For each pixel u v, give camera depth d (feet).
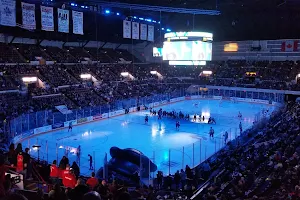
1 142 93.61
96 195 13.73
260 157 68.74
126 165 75.61
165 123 155.63
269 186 49.73
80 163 93.25
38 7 148.77
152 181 70.59
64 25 134.82
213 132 126.21
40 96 162.50
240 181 52.47
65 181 40.83
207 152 105.50
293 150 66.74
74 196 20.54
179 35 150.92
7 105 137.80
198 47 148.66
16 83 163.22
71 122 138.82
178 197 48.26
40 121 132.87
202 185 62.49
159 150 108.47
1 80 156.46
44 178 44.73
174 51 152.97
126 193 17.60
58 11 131.95
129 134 132.26
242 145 92.22
